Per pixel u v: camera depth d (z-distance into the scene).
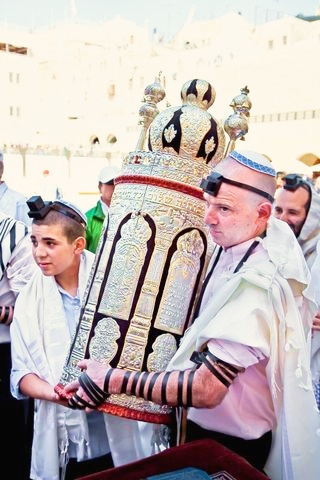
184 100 1.57
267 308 1.29
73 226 1.79
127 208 1.40
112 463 1.94
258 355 1.29
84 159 28.11
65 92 41.38
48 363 1.82
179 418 1.52
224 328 1.26
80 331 1.43
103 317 1.36
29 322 1.84
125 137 33.22
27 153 27.86
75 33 43.19
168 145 1.43
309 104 22.27
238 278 1.31
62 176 26.73
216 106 24.53
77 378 1.39
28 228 2.38
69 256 1.81
